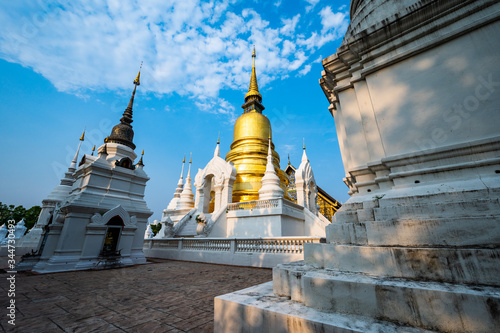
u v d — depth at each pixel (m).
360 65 4.45
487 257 2.29
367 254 2.93
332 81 5.29
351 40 4.36
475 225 2.53
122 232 12.79
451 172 3.23
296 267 3.39
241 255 12.73
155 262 14.45
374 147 3.98
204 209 23.61
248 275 9.62
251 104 34.84
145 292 6.83
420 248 2.62
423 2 3.72
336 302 2.58
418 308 2.18
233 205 20.45
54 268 10.23
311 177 26.69
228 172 22.02
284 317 2.50
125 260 12.54
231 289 7.18
